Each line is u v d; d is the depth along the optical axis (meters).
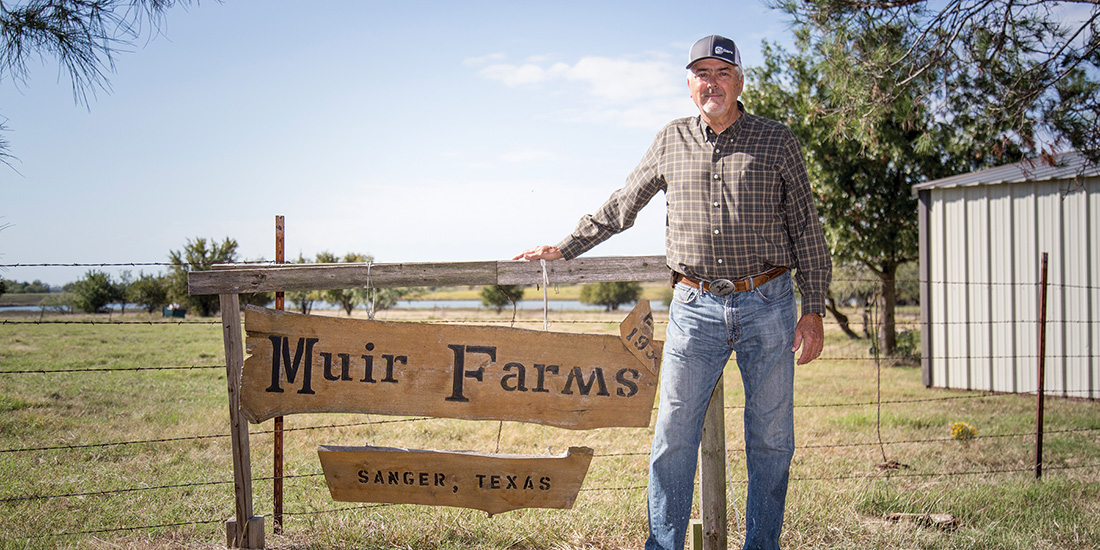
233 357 3.27
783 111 15.52
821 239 2.79
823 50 6.27
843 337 19.77
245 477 3.34
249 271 3.13
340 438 6.29
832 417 7.38
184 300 33.94
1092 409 8.04
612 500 4.21
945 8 6.00
